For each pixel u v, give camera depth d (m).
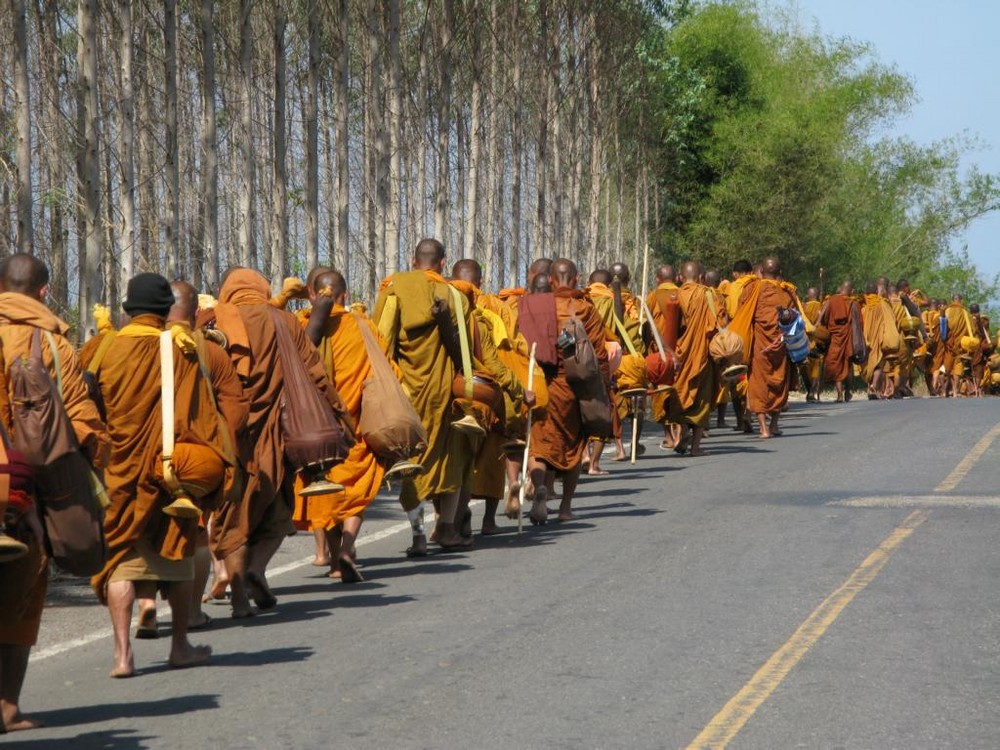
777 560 27.62
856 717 17.05
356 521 27.81
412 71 107.50
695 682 18.89
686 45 158.25
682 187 157.38
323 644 22.31
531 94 115.25
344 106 74.19
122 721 18.11
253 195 71.56
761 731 16.59
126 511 20.28
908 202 193.00
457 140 114.38
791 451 49.12
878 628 21.64
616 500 38.78
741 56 158.50
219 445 20.80
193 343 20.70
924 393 117.44
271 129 102.88
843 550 28.34
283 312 25.36
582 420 34.88
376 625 23.59
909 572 25.89
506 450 33.00
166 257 57.06
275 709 18.41
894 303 90.12
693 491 39.44
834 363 81.69
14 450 16.61
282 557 32.25
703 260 152.88
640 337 48.59
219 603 26.98
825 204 152.50
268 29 94.81
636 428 46.47
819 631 21.47
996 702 17.56
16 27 45.91
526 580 27.19
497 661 20.53
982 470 40.19
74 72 73.81
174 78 56.50
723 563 27.62
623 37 129.50
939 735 16.25
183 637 21.19
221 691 19.52
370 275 89.94
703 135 156.12
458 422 30.41
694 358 49.41
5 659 17.72
